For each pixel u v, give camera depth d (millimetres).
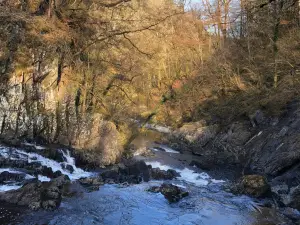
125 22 23672
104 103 21031
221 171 16922
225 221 10016
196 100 30703
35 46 16578
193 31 35906
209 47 34750
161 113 31969
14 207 9492
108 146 16672
